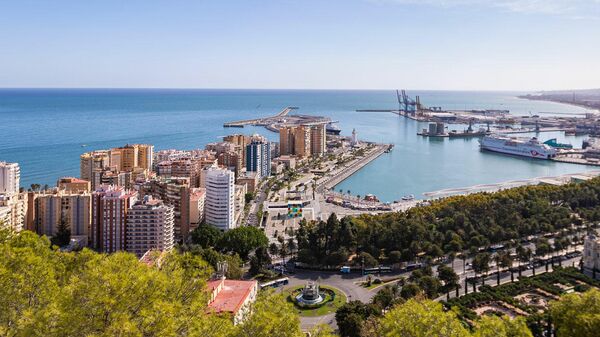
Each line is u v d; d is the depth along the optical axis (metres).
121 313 89.31
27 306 99.56
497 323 117.94
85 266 123.50
